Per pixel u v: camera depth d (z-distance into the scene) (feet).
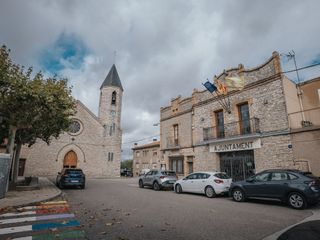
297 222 21.48
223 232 18.33
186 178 46.24
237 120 52.03
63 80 49.19
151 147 144.56
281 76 44.27
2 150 78.74
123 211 26.58
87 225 20.16
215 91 57.67
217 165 55.16
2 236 16.85
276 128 43.91
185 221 21.88
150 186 59.21
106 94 123.95
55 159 103.35
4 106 40.65
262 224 20.77
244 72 51.88
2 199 32.37
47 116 45.21
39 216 23.61
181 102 70.08
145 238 16.74
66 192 46.29
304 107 47.52
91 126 115.34
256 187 32.96
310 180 28.40
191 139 63.41
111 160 116.37
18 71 41.96
